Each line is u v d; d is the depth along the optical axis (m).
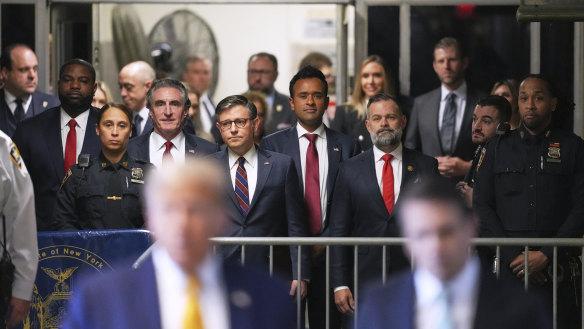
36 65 20.62
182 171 8.08
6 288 12.20
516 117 20.91
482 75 22.50
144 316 8.26
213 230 8.12
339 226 16.30
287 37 30.88
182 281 8.27
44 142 17.81
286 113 25.14
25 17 23.12
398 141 16.47
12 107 20.61
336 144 17.41
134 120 22.05
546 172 16.08
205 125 28.67
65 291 14.57
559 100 16.66
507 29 22.66
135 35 29.70
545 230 16.03
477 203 16.33
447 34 22.62
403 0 22.72
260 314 8.45
